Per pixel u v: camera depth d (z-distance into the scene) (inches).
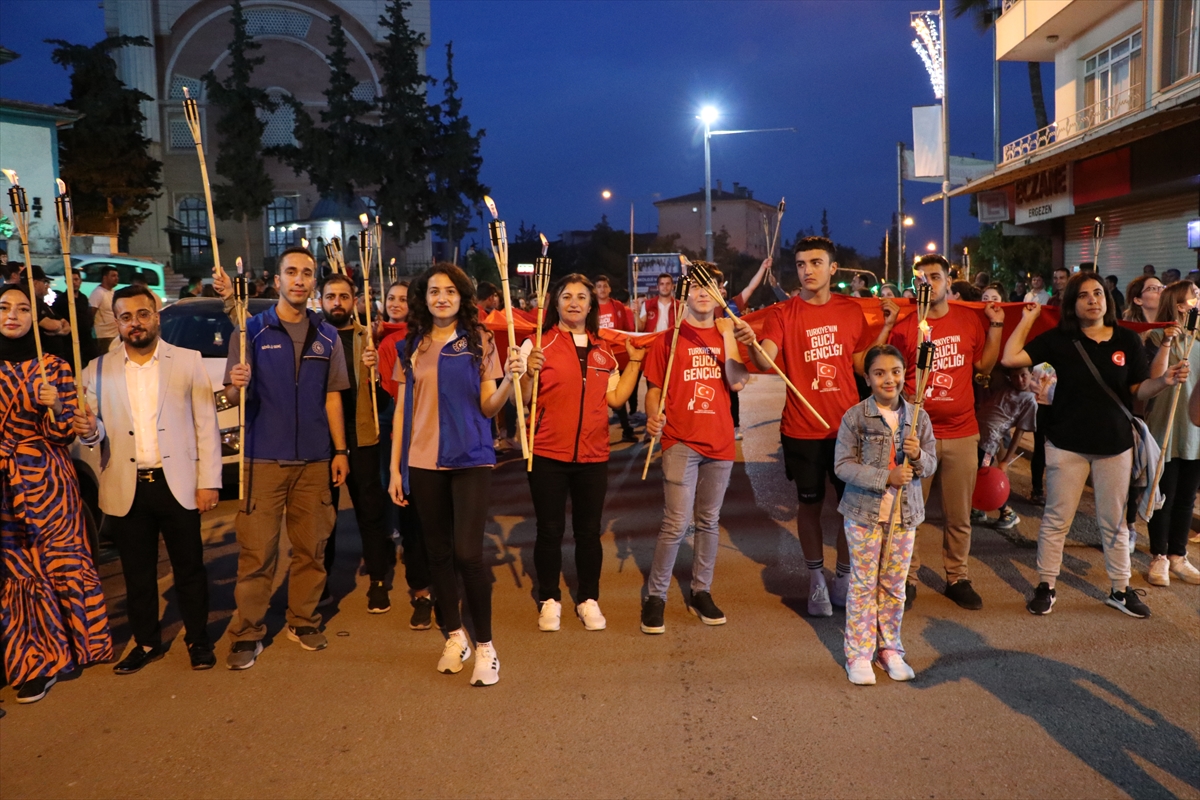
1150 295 264.5
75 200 1457.9
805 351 209.8
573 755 148.3
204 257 1806.1
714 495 205.9
